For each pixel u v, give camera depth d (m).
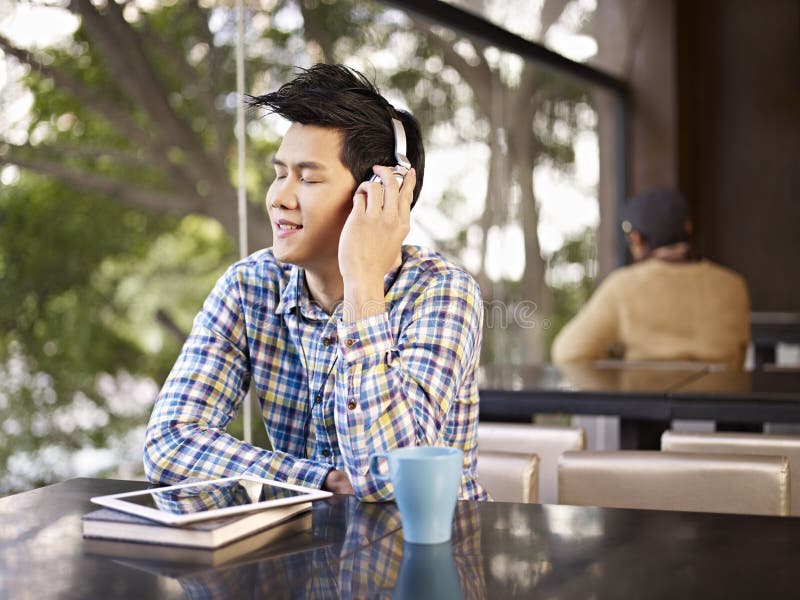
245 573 0.87
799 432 2.34
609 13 4.63
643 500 1.44
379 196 1.25
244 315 1.41
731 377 2.47
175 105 2.23
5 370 1.84
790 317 5.26
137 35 2.14
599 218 4.69
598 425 3.54
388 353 1.20
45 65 1.93
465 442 1.39
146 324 2.14
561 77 4.31
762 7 5.42
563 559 0.90
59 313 1.95
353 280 1.22
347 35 2.83
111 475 2.05
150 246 2.16
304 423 1.39
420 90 3.21
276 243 1.32
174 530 0.96
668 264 3.15
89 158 2.02
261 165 2.48
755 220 5.44
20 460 1.86
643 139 5.03
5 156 1.85
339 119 1.29
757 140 5.44
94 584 0.84
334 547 0.95
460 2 3.38
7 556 0.92
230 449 1.30
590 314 3.16
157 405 1.38
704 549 0.93
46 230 1.93
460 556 0.92
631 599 0.79
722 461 1.41
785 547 0.94
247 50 2.44
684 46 5.20
